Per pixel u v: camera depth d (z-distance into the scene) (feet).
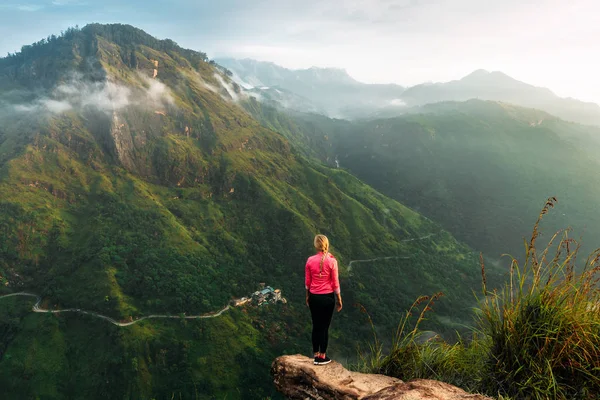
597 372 14.28
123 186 588.91
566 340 14.43
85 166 603.67
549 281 16.22
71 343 326.03
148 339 328.29
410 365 19.75
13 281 412.98
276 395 291.17
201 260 485.97
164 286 415.03
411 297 507.30
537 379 15.08
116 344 321.52
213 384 289.94
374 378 18.04
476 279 598.34
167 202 596.29
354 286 501.15
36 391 284.41
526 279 16.96
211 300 408.46
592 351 14.46
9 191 492.95
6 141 617.21
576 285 15.81
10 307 368.48
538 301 16.24
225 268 492.13
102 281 397.19
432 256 645.51
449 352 19.25
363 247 614.34
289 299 467.52
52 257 448.24
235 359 325.42
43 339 324.80
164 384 292.81
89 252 447.01
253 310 419.54
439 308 480.64
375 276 547.08
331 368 19.15
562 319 15.12
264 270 529.45
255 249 561.02
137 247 475.72
